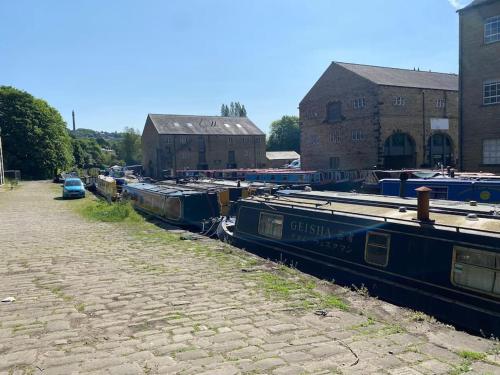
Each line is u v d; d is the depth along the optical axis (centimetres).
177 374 430
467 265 729
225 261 1045
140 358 473
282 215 1198
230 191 1956
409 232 832
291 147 10194
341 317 620
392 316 660
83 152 10538
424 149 4050
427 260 794
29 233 1589
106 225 1816
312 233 1082
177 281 847
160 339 532
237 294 748
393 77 4150
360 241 943
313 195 1287
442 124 4138
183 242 1345
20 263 1049
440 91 4128
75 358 475
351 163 4144
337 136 4294
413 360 465
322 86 4441
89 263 1041
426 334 575
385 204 1044
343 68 4166
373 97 3844
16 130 6900
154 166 7062
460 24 2662
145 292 768
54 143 7494
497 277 686
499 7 2447
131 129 11662
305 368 440
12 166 6888
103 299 727
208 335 544
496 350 520
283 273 917
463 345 535
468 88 2650
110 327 582
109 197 2958
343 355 476
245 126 7669
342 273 979
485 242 705
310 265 1080
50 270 969
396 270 853
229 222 1667
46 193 4066
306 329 566
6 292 784
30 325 596
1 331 572
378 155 3838
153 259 1079
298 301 705
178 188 2111
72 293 770
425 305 792
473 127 2638
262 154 7625
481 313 704
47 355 485
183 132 6950
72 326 590
